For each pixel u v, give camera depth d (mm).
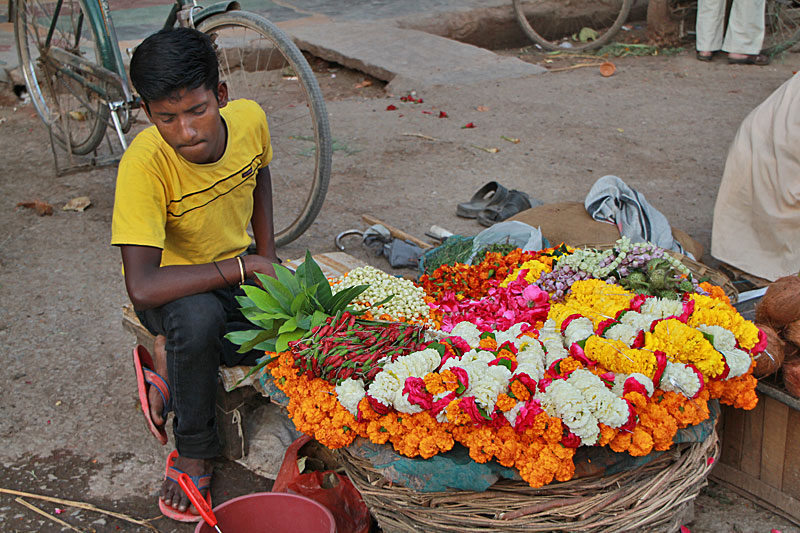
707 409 1841
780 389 2104
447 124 6078
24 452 2562
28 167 5234
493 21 9070
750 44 7547
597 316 2031
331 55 7867
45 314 3412
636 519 1752
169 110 1989
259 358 2396
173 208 2246
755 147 3357
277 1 9953
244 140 2385
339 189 4824
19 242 4121
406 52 7785
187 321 2146
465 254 3180
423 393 1741
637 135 5707
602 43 8523
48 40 4812
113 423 2717
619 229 3357
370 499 1856
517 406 1702
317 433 1840
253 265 2270
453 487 1735
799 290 2137
